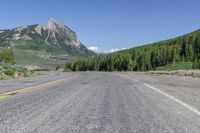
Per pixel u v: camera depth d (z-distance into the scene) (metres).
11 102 10.11
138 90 16.41
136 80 29.77
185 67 150.88
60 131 5.86
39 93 13.73
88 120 7.03
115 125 6.52
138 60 180.38
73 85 20.25
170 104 10.34
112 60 194.62
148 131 6.01
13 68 44.00
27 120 6.91
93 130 5.99
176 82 25.89
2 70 36.06
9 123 6.54
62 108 8.91
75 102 10.40
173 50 179.75
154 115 7.94
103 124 6.59
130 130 6.06
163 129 6.22
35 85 19.81
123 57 189.88
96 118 7.31
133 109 8.93
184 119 7.43
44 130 5.92
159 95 13.62
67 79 30.80
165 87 19.20
